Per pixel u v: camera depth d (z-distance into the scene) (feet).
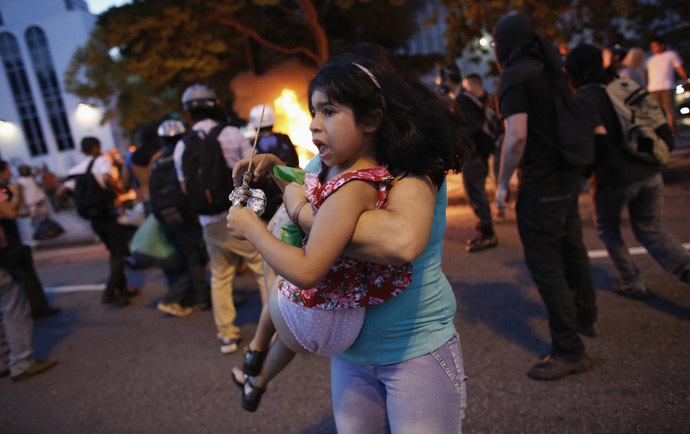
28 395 11.30
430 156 4.18
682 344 9.39
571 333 8.87
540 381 8.93
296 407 9.35
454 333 4.84
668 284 12.09
